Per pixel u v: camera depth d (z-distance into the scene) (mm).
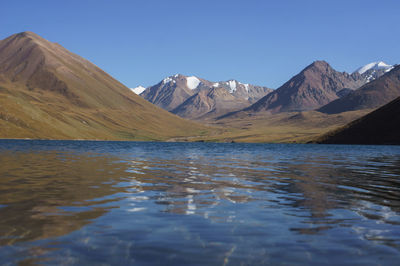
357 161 51781
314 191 20781
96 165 37625
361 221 13180
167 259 8961
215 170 34312
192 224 12539
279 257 9203
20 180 23469
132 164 40562
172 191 20172
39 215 13320
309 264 8719
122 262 8703
